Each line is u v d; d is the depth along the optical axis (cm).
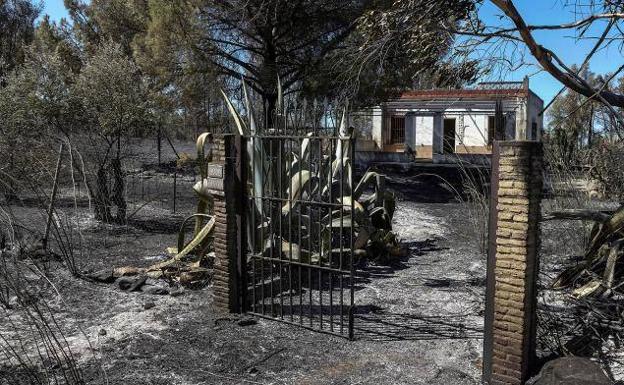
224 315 641
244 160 637
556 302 609
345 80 862
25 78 1295
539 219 461
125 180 1284
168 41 1554
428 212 1647
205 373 491
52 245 937
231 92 1833
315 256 748
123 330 589
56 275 766
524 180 438
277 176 662
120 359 512
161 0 1546
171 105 1630
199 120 1900
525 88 973
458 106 2398
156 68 1587
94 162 1245
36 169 1039
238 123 715
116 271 787
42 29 2166
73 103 1268
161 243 1058
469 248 1091
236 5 1603
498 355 460
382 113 2994
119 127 1247
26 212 1050
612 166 916
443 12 639
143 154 1830
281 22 1742
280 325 617
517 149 439
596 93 638
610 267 604
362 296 748
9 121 1195
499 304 457
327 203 581
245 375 489
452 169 2542
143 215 1379
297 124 721
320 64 1620
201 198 851
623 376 470
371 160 2834
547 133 952
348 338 581
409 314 674
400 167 2669
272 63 1775
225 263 644
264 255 659
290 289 618
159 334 579
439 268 927
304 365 514
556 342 531
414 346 565
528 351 463
